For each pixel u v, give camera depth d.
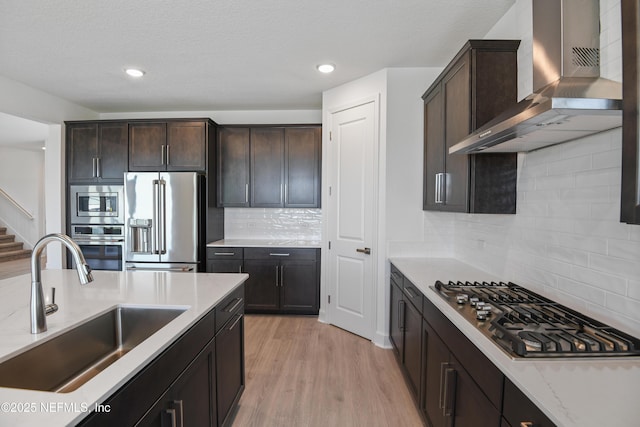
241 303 2.01
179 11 1.98
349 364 2.55
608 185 1.27
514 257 1.92
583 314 1.35
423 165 2.75
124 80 3.12
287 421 1.89
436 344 1.60
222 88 3.33
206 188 3.66
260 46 2.42
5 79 3.07
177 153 3.69
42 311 1.14
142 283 1.87
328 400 2.09
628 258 1.19
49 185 3.72
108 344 1.43
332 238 3.32
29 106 3.31
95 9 1.96
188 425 1.27
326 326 3.34
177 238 3.48
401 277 2.38
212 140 3.81
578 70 1.27
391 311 2.74
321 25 2.14
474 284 1.85
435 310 1.63
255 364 2.55
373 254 2.91
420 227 2.80
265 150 3.88
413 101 2.77
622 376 0.89
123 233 3.66
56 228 3.72
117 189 3.68
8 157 7.20
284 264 3.65
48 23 2.12
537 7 1.45
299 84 3.19
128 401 0.88
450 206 2.16
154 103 3.87
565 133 1.33
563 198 1.52
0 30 2.20
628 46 0.84
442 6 1.93
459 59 1.99
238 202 3.92
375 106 2.86
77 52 2.53
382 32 2.22
